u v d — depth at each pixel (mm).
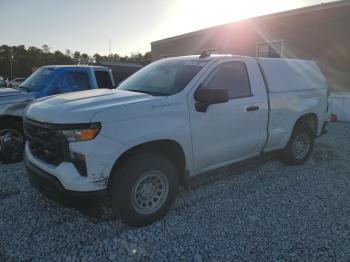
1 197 4359
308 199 4398
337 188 4805
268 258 3076
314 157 6426
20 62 93875
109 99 3619
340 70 12836
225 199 4375
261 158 6023
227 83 4449
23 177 5152
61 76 7191
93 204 3262
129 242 3328
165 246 3264
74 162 3215
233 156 4570
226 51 18094
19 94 6281
